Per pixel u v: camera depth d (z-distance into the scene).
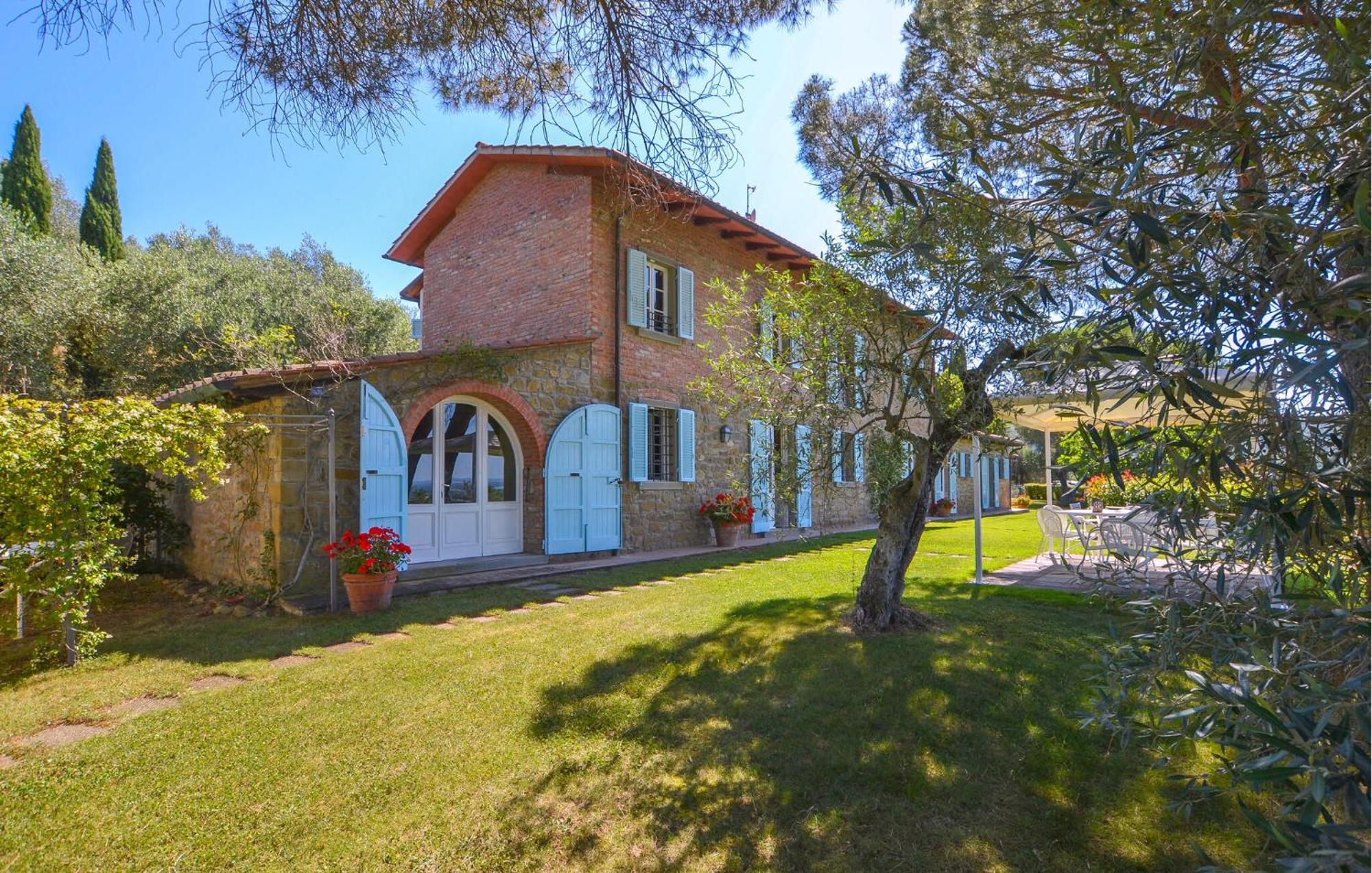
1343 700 0.91
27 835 2.27
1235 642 1.32
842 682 3.70
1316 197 1.20
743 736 3.06
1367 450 1.09
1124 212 1.34
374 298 17.78
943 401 4.31
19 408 4.20
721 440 11.20
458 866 2.13
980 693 3.49
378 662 4.20
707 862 2.16
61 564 4.24
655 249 10.00
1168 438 1.33
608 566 8.20
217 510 7.37
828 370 4.36
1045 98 2.71
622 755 2.89
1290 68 1.44
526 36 3.68
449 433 7.99
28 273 10.92
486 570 7.61
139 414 4.57
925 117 3.85
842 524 13.51
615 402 9.34
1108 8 1.73
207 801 2.50
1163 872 2.07
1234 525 1.38
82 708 3.46
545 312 9.57
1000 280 1.55
